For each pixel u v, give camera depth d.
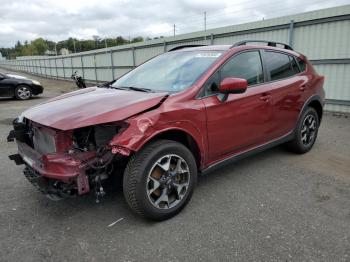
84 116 2.70
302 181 3.82
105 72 20.97
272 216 3.01
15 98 13.55
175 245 2.59
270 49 4.16
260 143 3.94
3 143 5.80
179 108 2.92
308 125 4.77
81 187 2.65
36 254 2.52
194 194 3.49
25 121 3.30
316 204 3.24
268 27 9.73
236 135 3.52
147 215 2.82
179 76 3.47
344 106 8.29
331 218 2.96
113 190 3.59
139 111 2.73
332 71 8.38
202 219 2.98
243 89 3.11
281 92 4.06
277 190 3.58
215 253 2.48
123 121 2.65
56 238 2.72
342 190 3.57
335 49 8.20
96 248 2.58
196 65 3.52
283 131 4.27
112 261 2.42
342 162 4.48
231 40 11.17
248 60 3.76
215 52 3.66
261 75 3.89
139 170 2.69
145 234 2.75
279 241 2.61
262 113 3.79
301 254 2.44
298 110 4.45
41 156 2.84
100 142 2.79
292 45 9.16
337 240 2.61
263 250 2.50
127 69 18.34
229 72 3.49
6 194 3.57
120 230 2.83
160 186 2.88
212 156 3.34
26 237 2.75
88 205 3.29
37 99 13.35
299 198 3.38
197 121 3.06
